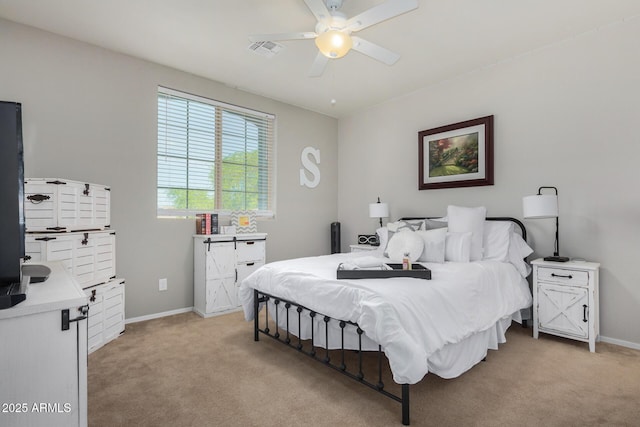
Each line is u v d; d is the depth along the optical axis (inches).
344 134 194.1
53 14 97.0
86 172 112.9
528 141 119.9
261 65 129.9
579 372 81.3
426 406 66.7
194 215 141.5
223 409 66.2
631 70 98.3
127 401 69.1
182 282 135.6
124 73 121.3
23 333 31.4
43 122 105.4
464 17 97.5
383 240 132.6
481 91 132.7
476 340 80.2
